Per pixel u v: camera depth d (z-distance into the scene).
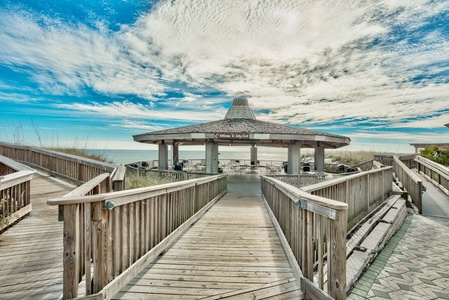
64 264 2.06
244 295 2.40
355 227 4.90
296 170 12.46
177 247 3.70
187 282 2.63
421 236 5.14
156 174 11.23
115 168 6.26
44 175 10.11
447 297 2.81
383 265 3.68
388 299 2.76
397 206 6.65
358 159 21.95
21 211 4.76
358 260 3.47
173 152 18.25
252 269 2.97
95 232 2.17
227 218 5.64
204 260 3.22
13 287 2.44
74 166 8.60
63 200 1.99
